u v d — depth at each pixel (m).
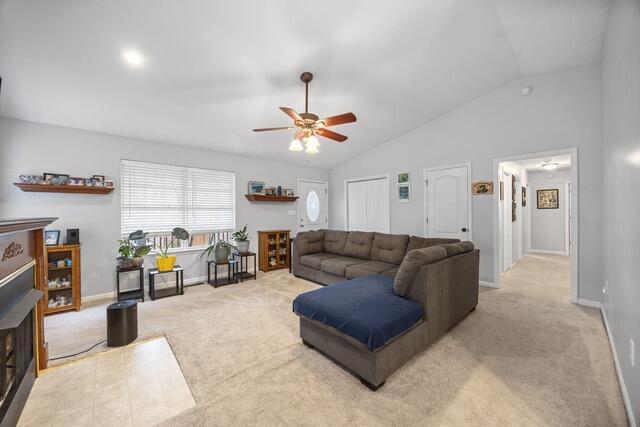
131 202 3.89
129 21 2.11
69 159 3.39
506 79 3.70
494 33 2.73
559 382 1.75
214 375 1.88
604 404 1.55
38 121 3.19
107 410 1.57
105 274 3.62
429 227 4.68
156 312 3.07
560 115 3.39
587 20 2.51
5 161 3.02
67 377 1.88
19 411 1.48
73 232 3.23
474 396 1.64
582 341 2.29
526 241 7.02
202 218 4.62
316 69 2.96
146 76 2.72
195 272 4.48
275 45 2.54
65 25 2.07
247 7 2.12
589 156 3.19
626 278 1.69
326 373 1.89
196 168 4.54
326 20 2.34
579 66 3.27
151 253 4.06
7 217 3.03
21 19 1.97
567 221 6.94
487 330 2.53
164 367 2.00
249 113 3.66
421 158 4.77
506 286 4.02
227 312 3.06
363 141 5.23
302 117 2.66
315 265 4.24
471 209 4.18
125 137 3.81
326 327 1.98
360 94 3.61
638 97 1.39
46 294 2.99
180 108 3.35
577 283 3.26
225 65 2.72
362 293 2.28
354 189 6.04
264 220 5.44
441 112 4.40
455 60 3.13
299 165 6.06
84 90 2.80
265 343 2.34
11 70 2.42
